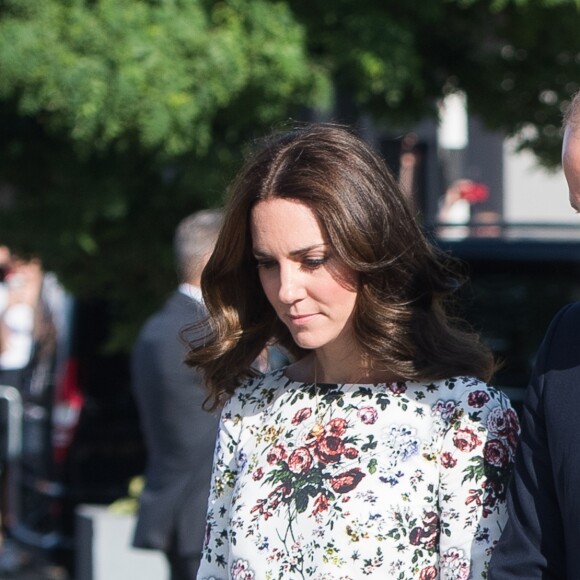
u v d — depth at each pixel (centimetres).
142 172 2053
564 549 824
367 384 942
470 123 3522
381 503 892
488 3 2009
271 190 906
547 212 4322
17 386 2898
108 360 2525
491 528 879
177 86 1808
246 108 1916
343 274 912
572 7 2000
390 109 2197
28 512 2709
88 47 1806
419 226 949
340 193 898
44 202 2056
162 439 1719
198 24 1841
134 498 2398
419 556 890
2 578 2816
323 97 1942
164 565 2289
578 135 768
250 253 987
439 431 909
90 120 1806
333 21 1944
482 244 2181
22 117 2039
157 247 2159
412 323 935
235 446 986
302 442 935
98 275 2241
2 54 1781
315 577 894
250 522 932
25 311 3684
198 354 1016
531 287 2150
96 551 2272
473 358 946
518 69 2192
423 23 2050
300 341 923
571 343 838
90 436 2512
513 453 900
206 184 1973
